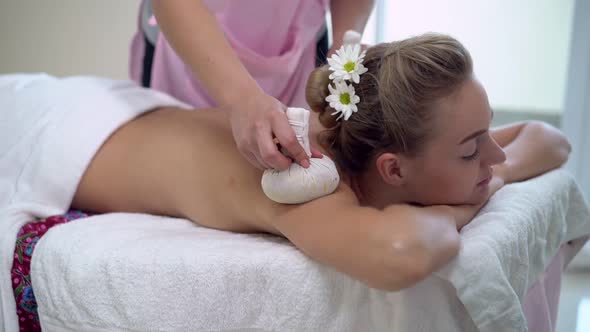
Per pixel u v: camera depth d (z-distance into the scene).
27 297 0.92
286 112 0.75
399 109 0.80
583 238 1.19
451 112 0.78
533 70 2.08
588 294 1.85
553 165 1.10
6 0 2.06
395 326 0.71
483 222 0.82
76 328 0.83
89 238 0.87
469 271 0.69
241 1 1.14
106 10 2.05
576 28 1.96
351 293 0.73
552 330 1.13
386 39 2.15
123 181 1.08
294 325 0.75
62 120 1.11
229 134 1.00
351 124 0.85
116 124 1.12
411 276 0.65
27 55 2.10
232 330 0.77
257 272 0.75
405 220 0.69
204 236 0.89
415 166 0.82
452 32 2.12
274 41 1.23
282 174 0.76
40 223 1.00
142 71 1.49
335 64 0.82
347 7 1.22
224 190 0.92
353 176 0.90
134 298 0.79
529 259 0.88
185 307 0.78
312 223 0.75
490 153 0.84
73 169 1.08
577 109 2.01
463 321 0.74
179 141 1.03
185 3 0.88
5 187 1.08
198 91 1.33
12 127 1.13
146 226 0.95
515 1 2.04
